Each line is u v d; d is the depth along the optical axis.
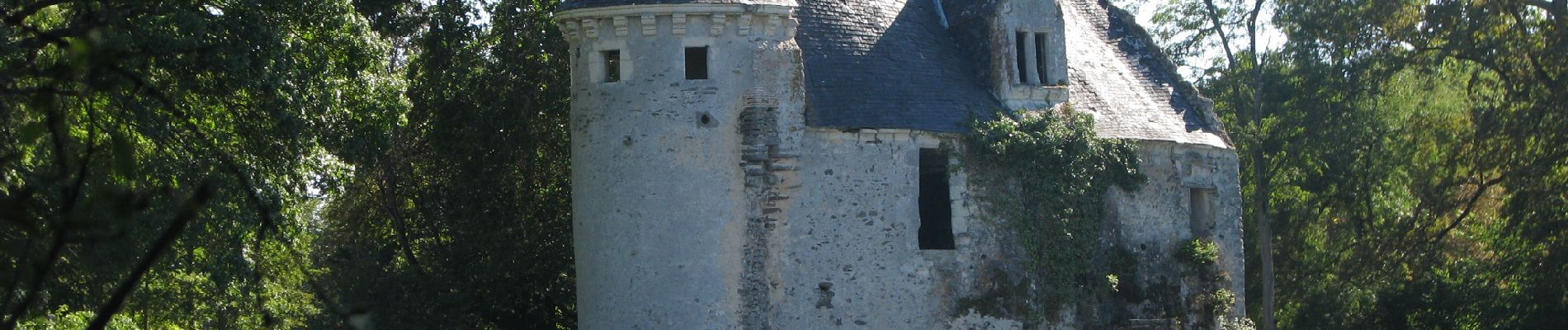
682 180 44.34
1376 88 63.25
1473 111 62.12
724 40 44.62
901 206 46.19
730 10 44.09
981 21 49.50
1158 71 54.34
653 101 44.47
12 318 15.43
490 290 52.50
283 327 48.69
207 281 44.94
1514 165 60.88
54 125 16.06
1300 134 64.00
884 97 46.53
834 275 45.31
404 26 52.78
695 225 44.28
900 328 45.81
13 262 23.98
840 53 47.31
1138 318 49.41
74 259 36.03
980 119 47.25
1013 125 47.03
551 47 51.94
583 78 45.41
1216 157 52.78
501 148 53.03
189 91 39.88
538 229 53.34
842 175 45.62
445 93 52.56
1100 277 48.41
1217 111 66.62
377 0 52.69
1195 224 52.38
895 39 48.81
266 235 42.72
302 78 40.47
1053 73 49.41
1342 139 63.84
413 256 55.34
